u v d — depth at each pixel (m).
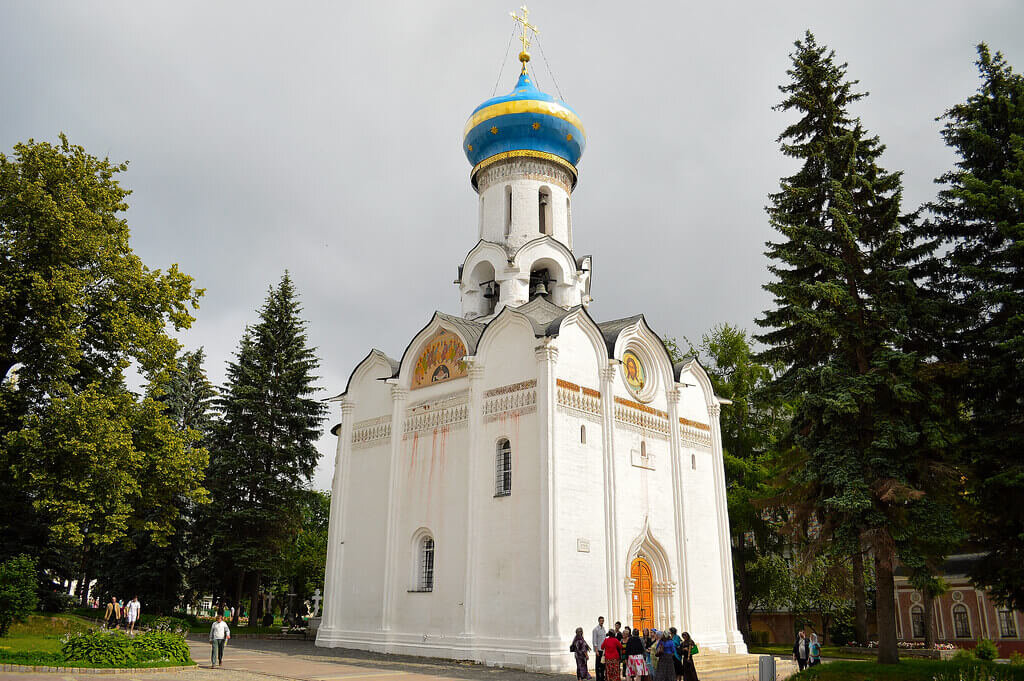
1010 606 21.25
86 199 30.78
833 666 18.84
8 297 27.17
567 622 23.98
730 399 37.06
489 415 27.55
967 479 19.86
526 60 38.97
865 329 21.17
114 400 28.56
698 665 26.53
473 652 24.97
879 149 23.58
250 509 41.34
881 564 19.20
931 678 17.14
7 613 26.25
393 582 28.94
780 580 35.72
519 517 25.38
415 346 31.48
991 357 20.12
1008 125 21.17
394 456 30.56
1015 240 19.77
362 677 20.70
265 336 46.34
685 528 29.58
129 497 30.09
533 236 34.91
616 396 28.53
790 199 23.48
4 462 26.97
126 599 44.31
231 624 43.28
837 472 19.84
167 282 31.88
